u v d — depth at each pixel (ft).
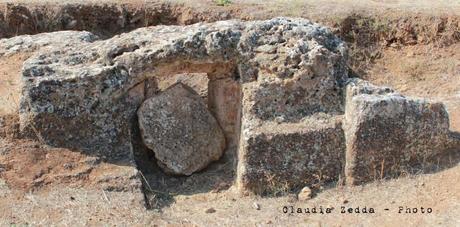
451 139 20.10
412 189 19.22
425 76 26.61
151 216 18.12
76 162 19.08
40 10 27.73
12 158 18.97
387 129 19.33
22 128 19.24
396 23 27.53
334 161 19.51
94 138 19.40
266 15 27.63
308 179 19.45
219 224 18.06
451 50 27.22
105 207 18.21
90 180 18.84
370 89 19.67
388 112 19.22
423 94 25.86
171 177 20.29
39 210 17.90
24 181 18.60
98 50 20.13
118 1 28.25
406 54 27.30
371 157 19.42
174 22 28.14
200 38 19.62
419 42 27.40
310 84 19.57
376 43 27.58
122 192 18.75
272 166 19.21
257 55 19.63
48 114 19.07
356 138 19.16
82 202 18.28
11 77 21.72
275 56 19.54
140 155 20.49
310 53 19.48
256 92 19.36
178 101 20.48
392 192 19.19
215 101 21.13
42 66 19.30
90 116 19.29
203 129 20.49
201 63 19.90
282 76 19.43
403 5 28.89
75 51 20.34
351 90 19.54
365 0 29.89
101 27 28.14
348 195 19.22
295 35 20.02
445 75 26.50
